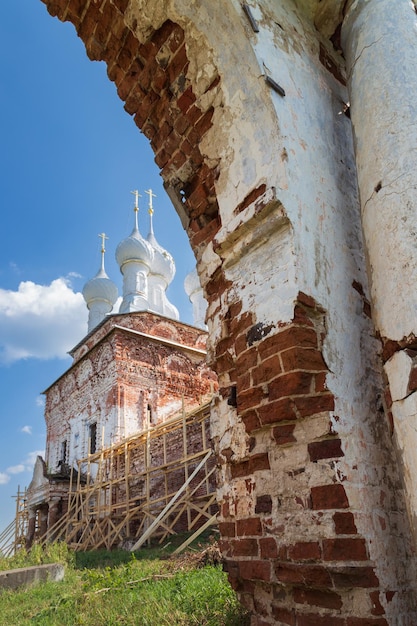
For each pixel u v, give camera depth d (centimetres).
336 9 358
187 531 1324
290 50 325
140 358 2167
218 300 318
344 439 230
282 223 264
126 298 2995
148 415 2080
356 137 290
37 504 2084
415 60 278
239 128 307
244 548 254
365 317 282
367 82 288
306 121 306
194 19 319
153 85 371
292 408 236
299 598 228
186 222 369
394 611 206
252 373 260
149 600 506
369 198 264
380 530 220
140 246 3106
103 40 385
